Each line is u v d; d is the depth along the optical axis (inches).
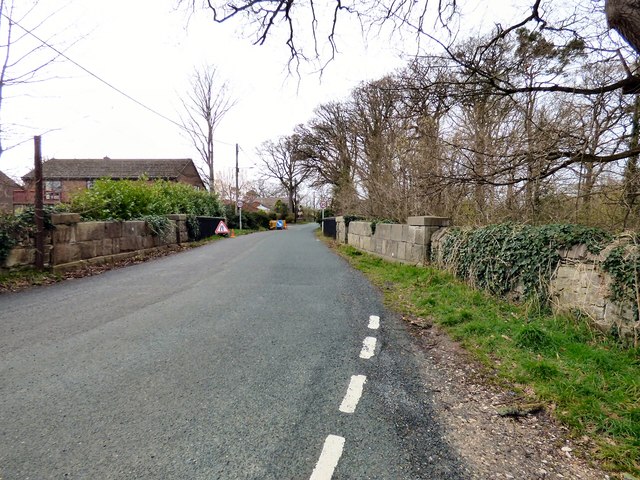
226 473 71.5
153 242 424.5
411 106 246.7
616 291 131.3
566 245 157.9
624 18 131.8
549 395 101.2
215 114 1130.7
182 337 145.7
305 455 77.2
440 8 213.3
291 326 161.0
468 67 191.2
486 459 77.2
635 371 109.7
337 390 105.0
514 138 238.1
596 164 208.1
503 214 261.4
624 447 80.2
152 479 69.4
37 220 255.8
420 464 75.1
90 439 81.3
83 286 239.1
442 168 326.3
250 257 399.9
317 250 487.5
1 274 234.4
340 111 1058.7
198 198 733.9
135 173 1263.5
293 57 281.0
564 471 74.1
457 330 153.9
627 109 192.1
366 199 531.8
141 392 102.1
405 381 111.6
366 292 229.1
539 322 154.9
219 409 94.2
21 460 74.1
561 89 190.9
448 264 250.4
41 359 123.4
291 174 2058.3
